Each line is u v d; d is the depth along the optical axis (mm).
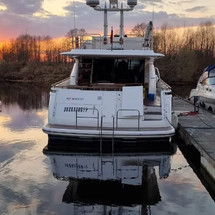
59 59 63375
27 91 36906
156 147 9945
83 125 10156
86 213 6461
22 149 11039
